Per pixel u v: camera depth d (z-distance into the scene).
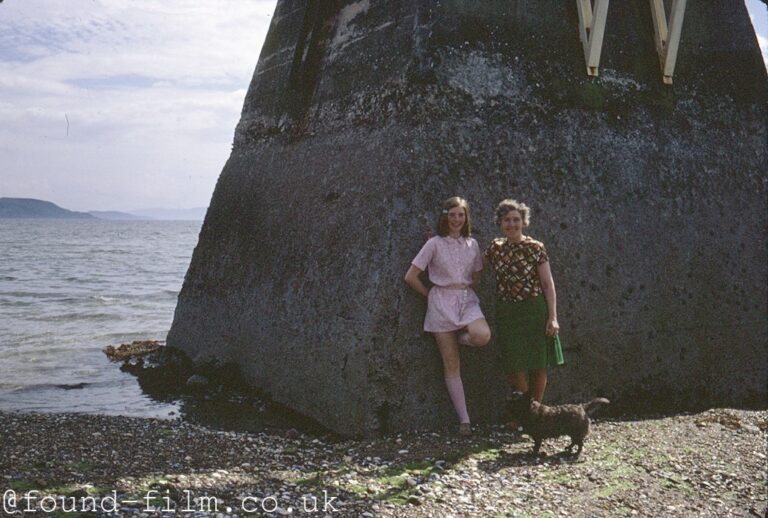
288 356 7.52
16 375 9.88
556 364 6.39
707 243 8.10
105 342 12.92
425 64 6.73
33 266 37.44
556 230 7.16
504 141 7.03
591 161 7.50
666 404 7.63
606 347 7.32
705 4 8.56
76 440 5.96
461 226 6.27
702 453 6.05
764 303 8.40
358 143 7.24
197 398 8.32
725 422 6.98
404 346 6.36
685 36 8.39
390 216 6.47
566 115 7.44
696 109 8.31
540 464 5.61
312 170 7.91
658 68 8.12
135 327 15.09
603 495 5.05
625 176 7.68
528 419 5.72
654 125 7.98
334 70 7.98
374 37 7.39
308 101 8.38
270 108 9.27
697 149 8.22
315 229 7.50
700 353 7.90
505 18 7.22
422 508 4.61
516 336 6.21
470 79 6.94
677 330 7.78
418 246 6.48
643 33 8.12
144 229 166.75
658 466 5.69
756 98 8.77
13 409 7.96
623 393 7.40
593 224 7.39
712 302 8.04
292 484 4.98
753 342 8.26
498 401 6.75
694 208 8.08
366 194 6.84
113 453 5.63
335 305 6.88
